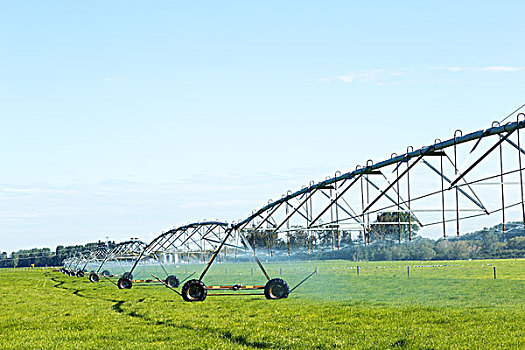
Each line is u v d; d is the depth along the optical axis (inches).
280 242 1894.7
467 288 1544.0
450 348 652.1
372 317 966.4
